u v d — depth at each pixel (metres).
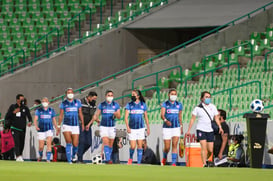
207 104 54.78
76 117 61.25
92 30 104.56
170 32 102.75
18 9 109.38
